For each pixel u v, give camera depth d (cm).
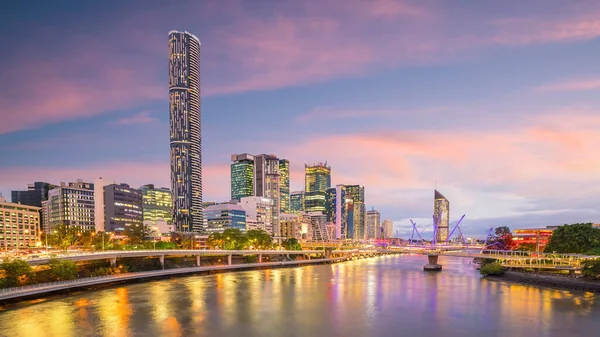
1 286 11569
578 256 17588
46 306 11150
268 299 12888
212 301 12381
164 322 9662
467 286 16175
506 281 17825
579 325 9556
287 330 9162
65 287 12838
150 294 13475
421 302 12525
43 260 13500
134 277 16175
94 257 15650
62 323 9369
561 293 14000
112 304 11606
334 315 10656
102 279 14425
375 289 15388
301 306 11800
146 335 8612
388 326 9569
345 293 14350
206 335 8700
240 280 18012
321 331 9119
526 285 16275
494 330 9212
